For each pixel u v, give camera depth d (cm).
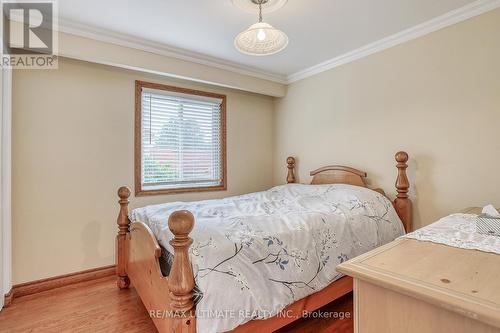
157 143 297
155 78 292
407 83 237
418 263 89
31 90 229
